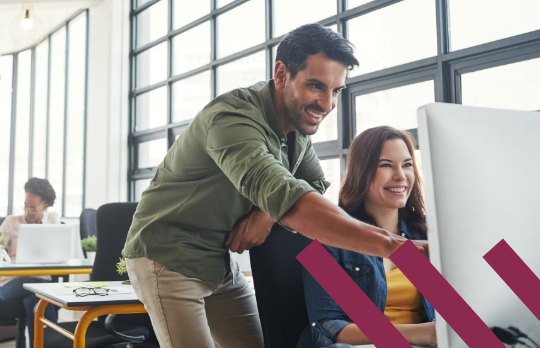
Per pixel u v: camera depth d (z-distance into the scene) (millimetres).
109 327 2051
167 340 1358
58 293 1721
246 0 5012
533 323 643
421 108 582
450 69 3232
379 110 3678
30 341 3014
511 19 2918
